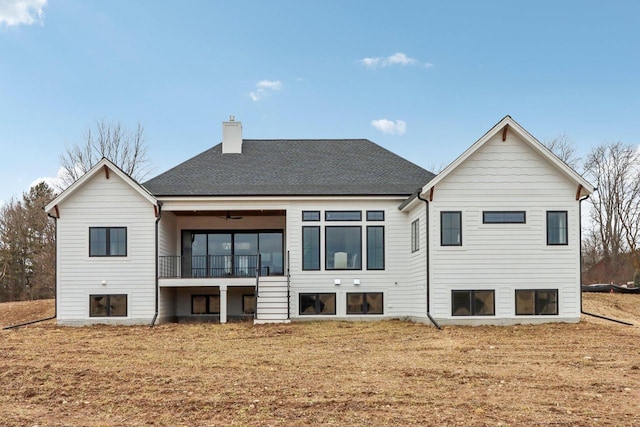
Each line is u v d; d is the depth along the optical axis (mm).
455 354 16188
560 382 12484
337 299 25062
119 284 24547
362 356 16047
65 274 24578
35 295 60688
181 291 27719
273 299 24391
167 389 12000
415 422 9516
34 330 22797
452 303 21875
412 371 13727
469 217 22047
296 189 25578
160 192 25250
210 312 27703
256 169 27672
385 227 25266
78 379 13133
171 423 9680
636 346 17297
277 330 21703
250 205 25234
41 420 9953
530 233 22062
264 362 15133
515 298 21938
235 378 13047
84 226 24672
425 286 22391
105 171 24703
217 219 28156
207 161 28469
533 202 22141
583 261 58969
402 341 18734
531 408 10352
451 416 9852
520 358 15500
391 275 25172
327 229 25281
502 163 22219
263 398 11133
